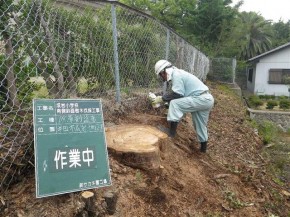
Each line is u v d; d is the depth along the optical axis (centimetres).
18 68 285
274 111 1337
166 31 614
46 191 234
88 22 385
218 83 1919
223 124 822
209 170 438
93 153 266
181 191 342
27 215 230
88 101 279
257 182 464
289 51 2094
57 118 258
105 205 256
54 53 322
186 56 866
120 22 459
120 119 441
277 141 897
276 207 411
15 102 285
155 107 520
